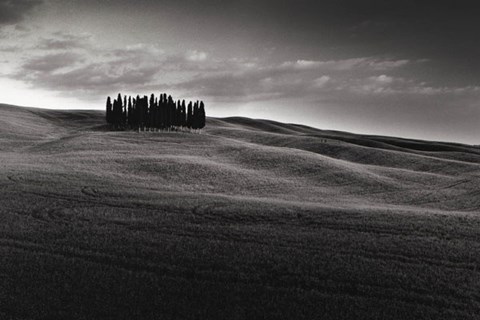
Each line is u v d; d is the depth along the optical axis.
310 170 66.38
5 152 79.00
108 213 33.81
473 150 135.38
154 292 19.30
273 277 21.34
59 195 40.28
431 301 18.94
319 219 32.88
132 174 56.78
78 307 17.66
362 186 58.00
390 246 26.08
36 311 17.12
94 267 21.84
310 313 17.84
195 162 65.81
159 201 39.12
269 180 58.91
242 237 27.86
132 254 24.06
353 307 18.36
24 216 31.81
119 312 17.39
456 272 22.06
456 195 53.12
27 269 21.25
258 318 17.39
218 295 19.20
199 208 36.41
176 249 25.00
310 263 23.02
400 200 50.94
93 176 52.47
